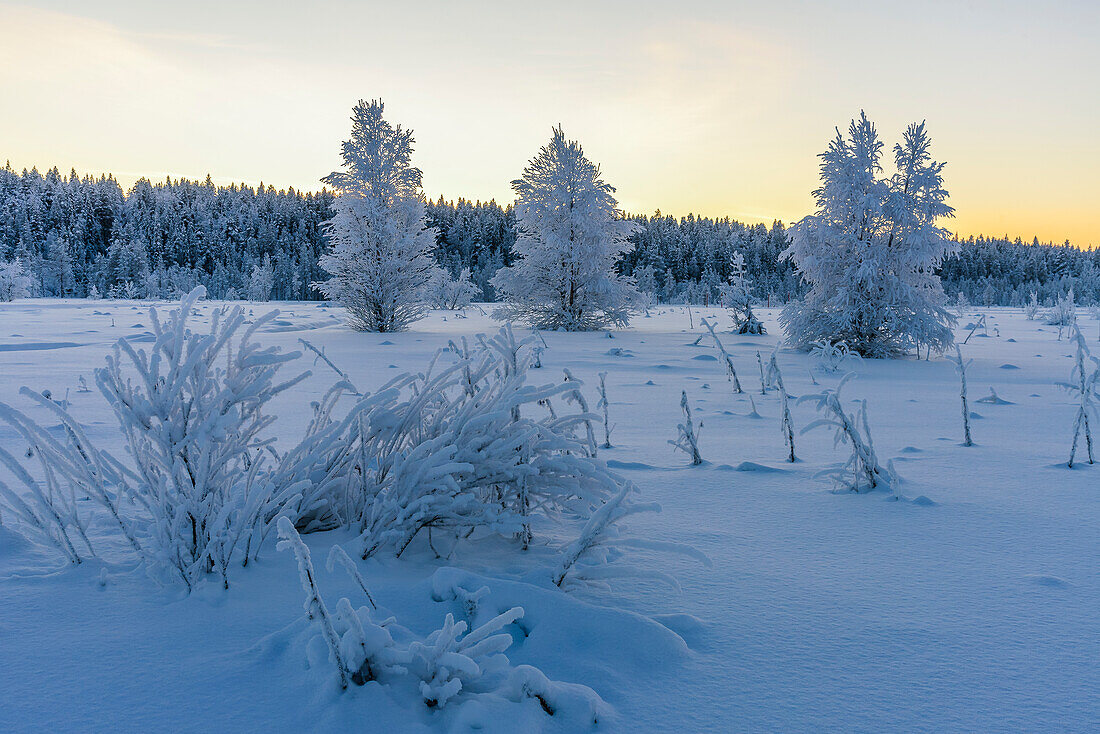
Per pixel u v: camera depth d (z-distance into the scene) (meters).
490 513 2.67
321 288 23.19
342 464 3.07
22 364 11.45
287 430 5.77
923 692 1.77
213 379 2.66
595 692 1.75
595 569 2.40
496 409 2.88
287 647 1.91
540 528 3.21
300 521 3.01
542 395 2.94
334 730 1.56
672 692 1.77
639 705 1.71
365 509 2.86
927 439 5.75
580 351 15.71
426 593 2.30
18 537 2.78
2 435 5.48
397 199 23.94
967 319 31.31
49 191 124.38
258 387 2.58
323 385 9.17
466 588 2.26
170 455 2.51
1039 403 8.09
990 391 9.32
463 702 1.66
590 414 3.24
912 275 16.41
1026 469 4.56
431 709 1.65
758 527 3.27
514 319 26.98
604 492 2.90
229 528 2.58
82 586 2.36
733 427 6.39
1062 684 1.82
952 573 2.66
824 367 12.09
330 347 15.73
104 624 2.08
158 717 1.60
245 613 2.16
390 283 22.64
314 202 135.75
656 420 6.79
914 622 2.21
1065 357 14.26
